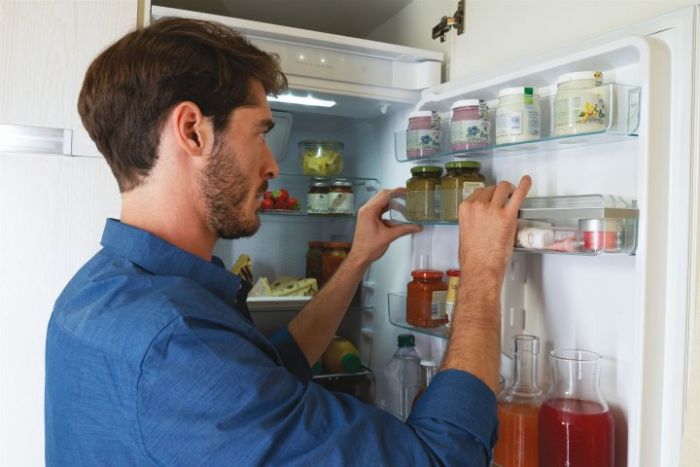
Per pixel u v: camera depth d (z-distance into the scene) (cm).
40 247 117
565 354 103
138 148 73
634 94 89
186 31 75
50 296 118
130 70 73
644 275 86
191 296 67
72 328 68
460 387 73
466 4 137
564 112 95
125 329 63
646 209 86
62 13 116
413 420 74
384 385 151
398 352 147
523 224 101
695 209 85
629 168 96
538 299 115
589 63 98
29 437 117
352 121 173
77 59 117
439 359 148
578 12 106
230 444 60
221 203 76
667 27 88
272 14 177
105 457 63
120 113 73
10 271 116
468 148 116
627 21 97
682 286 85
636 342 87
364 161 172
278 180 166
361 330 176
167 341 61
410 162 148
